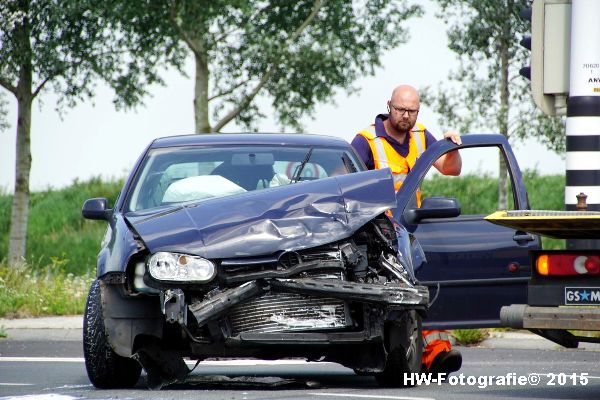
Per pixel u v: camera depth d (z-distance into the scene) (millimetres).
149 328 21688
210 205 22531
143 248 21578
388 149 28000
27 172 72750
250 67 72250
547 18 31828
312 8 72812
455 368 25875
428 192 86250
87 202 24875
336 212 22031
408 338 22547
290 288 20922
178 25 67062
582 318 19297
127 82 71375
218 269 21172
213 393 21484
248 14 68250
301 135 26562
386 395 21172
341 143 26312
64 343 36875
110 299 21922
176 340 21906
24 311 43531
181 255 21188
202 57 70750
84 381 25688
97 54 70875
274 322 21172
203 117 71250
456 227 25984
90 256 86875
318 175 24969
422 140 28438
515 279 25797
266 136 26312
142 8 68062
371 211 22125
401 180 27969
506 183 56406
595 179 31297
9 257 72688
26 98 71812
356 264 21609
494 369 28203
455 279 25672
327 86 72375
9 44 69375
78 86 71500
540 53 31906
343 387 23531
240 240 21359
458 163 26953
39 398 21453
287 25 73250
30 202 98750
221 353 21344
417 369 22984
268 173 24844
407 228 25797
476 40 57688
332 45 70188
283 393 21422
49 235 91375
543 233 21172
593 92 31156
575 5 31156
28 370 28781
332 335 21203
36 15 68688
